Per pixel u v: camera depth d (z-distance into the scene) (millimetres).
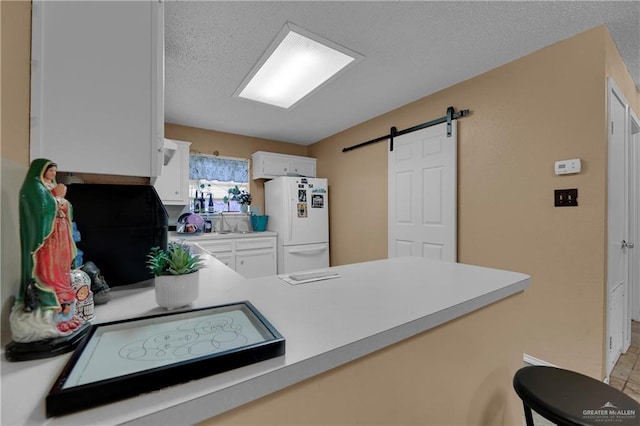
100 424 363
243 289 974
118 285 961
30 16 667
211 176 3732
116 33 790
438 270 1278
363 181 3447
